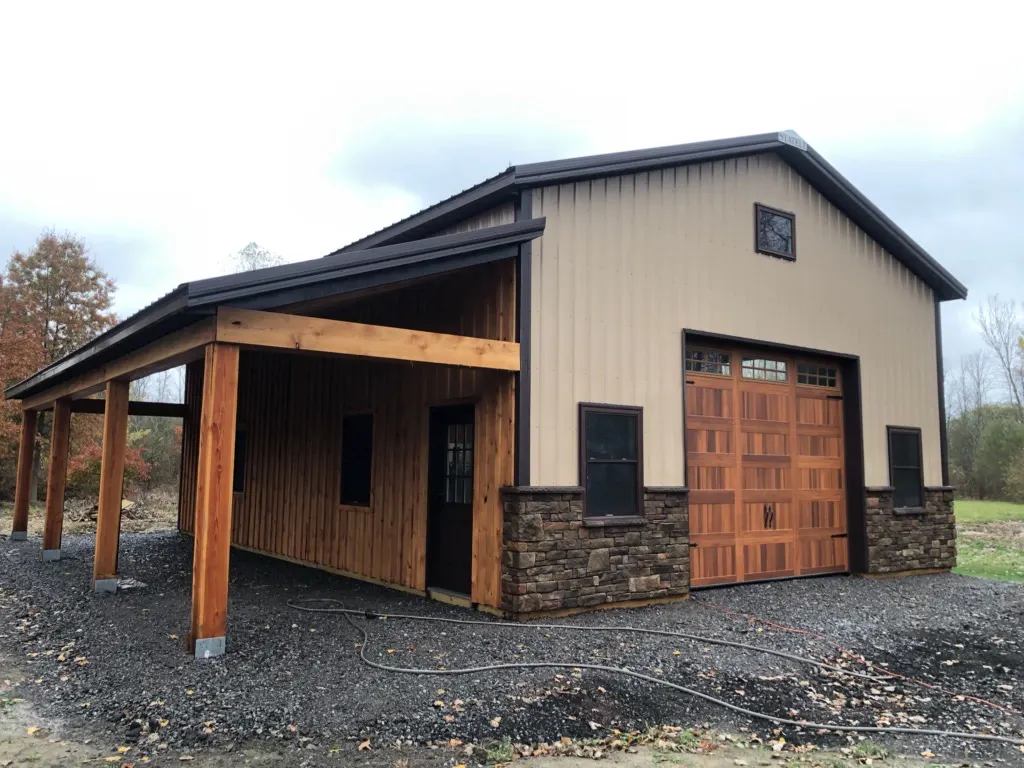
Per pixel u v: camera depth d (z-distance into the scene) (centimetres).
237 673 474
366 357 594
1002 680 543
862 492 960
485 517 681
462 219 787
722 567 835
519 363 656
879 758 398
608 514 707
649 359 763
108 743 377
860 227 1019
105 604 705
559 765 369
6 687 470
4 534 1374
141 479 2348
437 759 366
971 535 1756
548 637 579
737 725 436
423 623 621
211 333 509
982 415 3119
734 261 861
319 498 979
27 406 1198
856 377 981
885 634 652
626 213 761
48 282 2244
